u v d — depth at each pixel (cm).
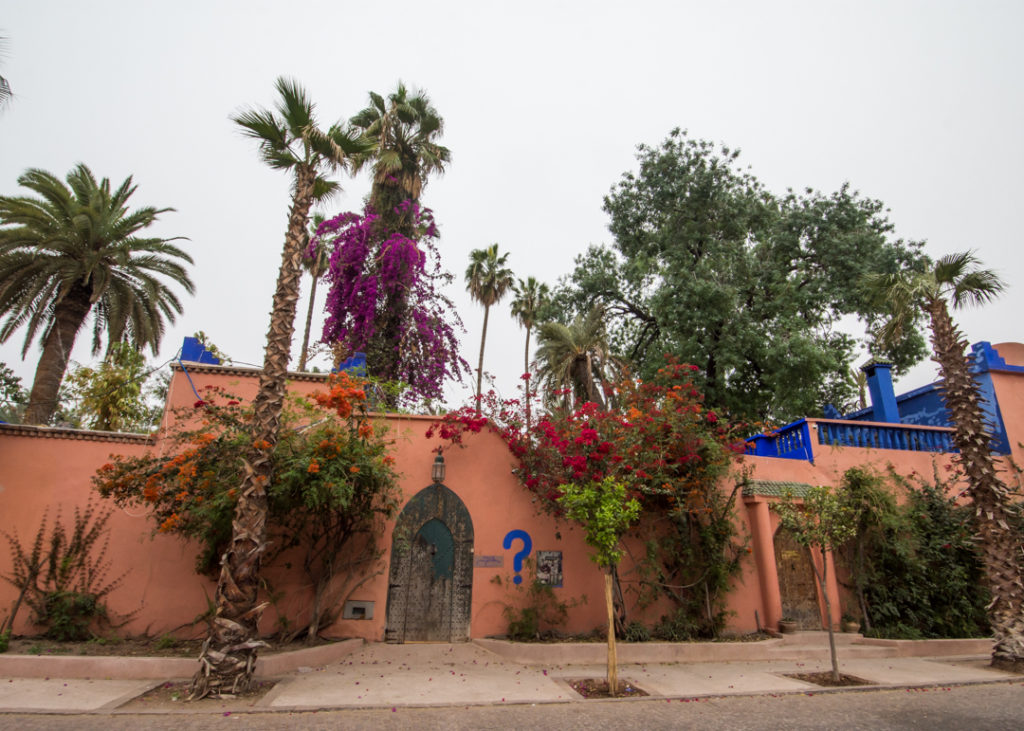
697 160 2138
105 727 514
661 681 764
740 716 607
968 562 1097
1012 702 673
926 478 1230
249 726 529
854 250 1991
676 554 1011
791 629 1014
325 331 1551
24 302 1557
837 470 1198
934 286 1063
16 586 845
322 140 821
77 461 920
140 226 1725
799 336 1803
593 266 2314
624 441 918
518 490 1023
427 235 1786
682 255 2066
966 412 998
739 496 1096
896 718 602
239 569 655
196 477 808
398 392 1132
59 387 1633
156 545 906
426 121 1819
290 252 788
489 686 713
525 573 982
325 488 796
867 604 1083
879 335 1188
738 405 1998
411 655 854
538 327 2122
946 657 971
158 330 1792
